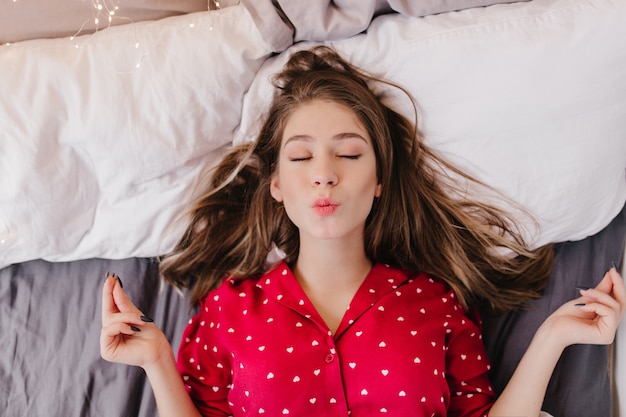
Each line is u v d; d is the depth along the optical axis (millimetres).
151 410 1363
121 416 1349
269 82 1341
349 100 1260
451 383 1299
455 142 1322
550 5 1283
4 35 1404
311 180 1204
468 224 1366
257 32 1325
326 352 1211
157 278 1449
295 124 1243
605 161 1284
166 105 1327
